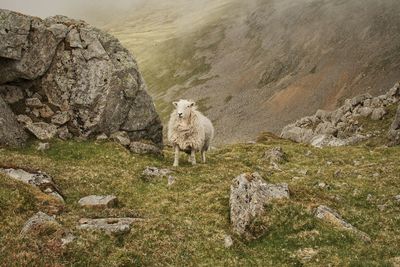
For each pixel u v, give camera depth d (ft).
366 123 288.51
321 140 265.13
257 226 70.18
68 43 123.85
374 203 85.81
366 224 75.31
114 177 92.02
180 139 108.68
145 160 111.55
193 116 108.06
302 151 153.99
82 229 61.26
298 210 73.61
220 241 66.23
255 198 73.72
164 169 100.32
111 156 108.47
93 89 120.06
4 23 114.01
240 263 60.85
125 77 125.29
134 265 56.54
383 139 225.35
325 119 345.10
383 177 102.63
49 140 111.34
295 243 66.69
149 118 128.98
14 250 54.54
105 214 69.26
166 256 59.36
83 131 116.67
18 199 67.92
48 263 53.21
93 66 122.42
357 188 93.25
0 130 103.09
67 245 56.95
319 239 67.00
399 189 91.81
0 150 99.45
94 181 88.02
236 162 123.54
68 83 120.67
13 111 114.93
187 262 59.41
